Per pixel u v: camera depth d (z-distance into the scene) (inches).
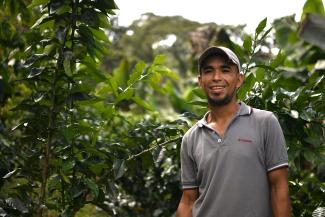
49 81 93.5
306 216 97.9
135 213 152.4
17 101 146.3
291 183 99.7
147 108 108.1
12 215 90.6
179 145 102.1
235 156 68.2
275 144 68.9
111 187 95.4
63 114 96.7
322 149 93.4
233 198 67.4
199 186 74.0
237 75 74.2
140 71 106.7
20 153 96.2
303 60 42.2
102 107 104.9
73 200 96.0
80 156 99.4
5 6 115.0
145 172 154.3
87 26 95.0
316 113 95.7
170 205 152.8
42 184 92.4
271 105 96.3
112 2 89.8
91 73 94.5
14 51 109.8
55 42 91.4
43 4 95.4
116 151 101.7
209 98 73.1
